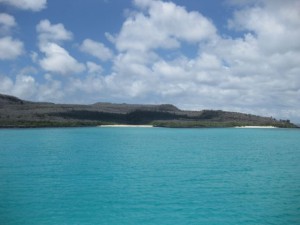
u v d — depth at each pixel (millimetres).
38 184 33406
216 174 39656
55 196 28859
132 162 49125
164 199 28109
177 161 50656
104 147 71875
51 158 52938
